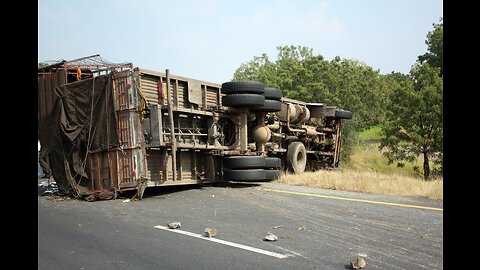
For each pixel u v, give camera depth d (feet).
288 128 56.34
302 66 133.69
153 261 18.39
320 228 24.91
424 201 34.83
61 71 41.50
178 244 21.16
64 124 40.22
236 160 44.01
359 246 21.01
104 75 38.75
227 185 45.60
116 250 20.12
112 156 38.40
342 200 35.12
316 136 63.77
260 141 49.70
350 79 135.03
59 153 40.73
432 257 19.20
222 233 23.52
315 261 18.44
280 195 37.86
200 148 42.55
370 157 109.40
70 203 35.88
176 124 41.50
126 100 37.76
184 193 39.78
